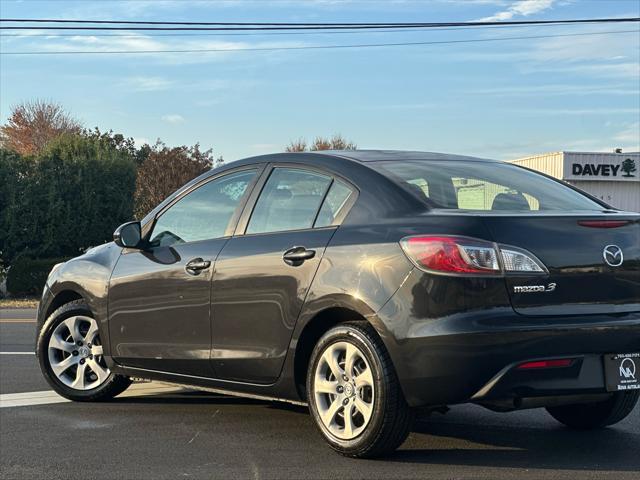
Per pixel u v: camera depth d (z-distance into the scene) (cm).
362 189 511
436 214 473
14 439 556
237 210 574
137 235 619
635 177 4628
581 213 491
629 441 538
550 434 558
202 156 4819
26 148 5834
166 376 604
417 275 458
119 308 626
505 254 453
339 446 492
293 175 555
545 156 4809
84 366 673
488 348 441
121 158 2577
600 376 466
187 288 576
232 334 549
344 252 493
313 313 500
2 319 1470
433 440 541
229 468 483
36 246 2380
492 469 473
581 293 468
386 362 468
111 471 480
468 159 583
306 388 520
